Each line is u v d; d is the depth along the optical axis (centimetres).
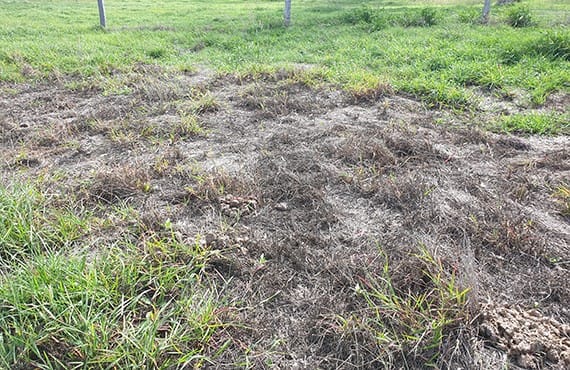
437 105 502
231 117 487
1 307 222
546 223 302
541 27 830
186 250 269
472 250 276
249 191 338
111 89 573
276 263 272
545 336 216
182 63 693
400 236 292
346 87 550
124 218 306
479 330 222
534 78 551
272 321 236
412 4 1247
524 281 256
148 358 204
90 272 238
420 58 653
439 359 210
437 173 362
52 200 324
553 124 439
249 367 212
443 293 231
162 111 502
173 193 341
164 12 1258
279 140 424
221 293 251
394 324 224
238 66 663
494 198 328
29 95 572
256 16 1089
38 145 430
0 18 1078
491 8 1023
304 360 216
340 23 959
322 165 374
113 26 1013
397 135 416
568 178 349
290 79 583
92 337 207
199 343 218
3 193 306
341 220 311
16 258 267
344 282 256
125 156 406
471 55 648
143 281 250
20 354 203
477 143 411
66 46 776
